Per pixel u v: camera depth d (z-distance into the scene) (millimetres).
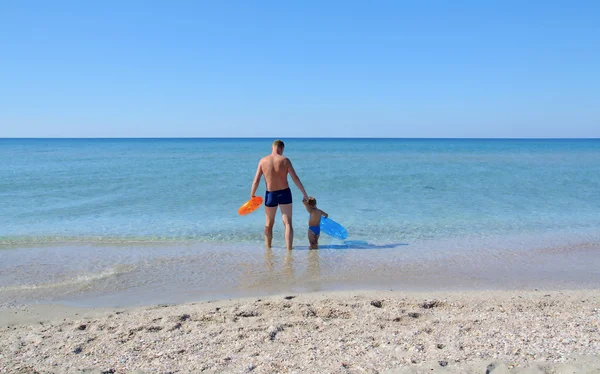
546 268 7730
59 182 20484
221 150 74438
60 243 9344
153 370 3814
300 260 8109
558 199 15984
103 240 9633
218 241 9625
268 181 8875
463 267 7723
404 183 21000
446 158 48000
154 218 12164
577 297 6129
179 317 5191
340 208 13883
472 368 3736
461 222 11805
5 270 7387
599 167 32500
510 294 6281
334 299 5914
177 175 24453
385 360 3939
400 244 9430
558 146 109688
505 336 4516
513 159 45250
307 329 4777
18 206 13945
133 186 19188
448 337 4496
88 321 5152
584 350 4117
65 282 6773
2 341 4531
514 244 9461
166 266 7676
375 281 6906
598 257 8453
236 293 6320
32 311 5566
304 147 99062
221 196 16328
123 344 4418
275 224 11492
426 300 5879
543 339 4418
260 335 4594
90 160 40312
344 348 4238
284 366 3854
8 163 35094
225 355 4113
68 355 4168
